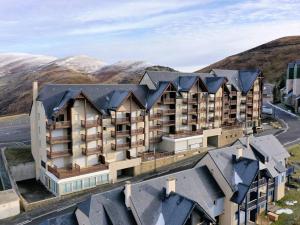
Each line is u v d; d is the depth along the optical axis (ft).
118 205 126.41
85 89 220.02
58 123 192.65
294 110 423.64
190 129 271.90
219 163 158.81
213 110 287.48
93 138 203.62
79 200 183.21
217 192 152.25
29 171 221.05
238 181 155.84
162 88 246.27
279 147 203.10
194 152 257.75
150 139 245.65
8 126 331.16
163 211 129.08
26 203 174.70
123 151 224.12
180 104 261.03
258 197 163.63
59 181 185.37
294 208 173.37
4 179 202.69
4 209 165.68
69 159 204.03
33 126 219.82
